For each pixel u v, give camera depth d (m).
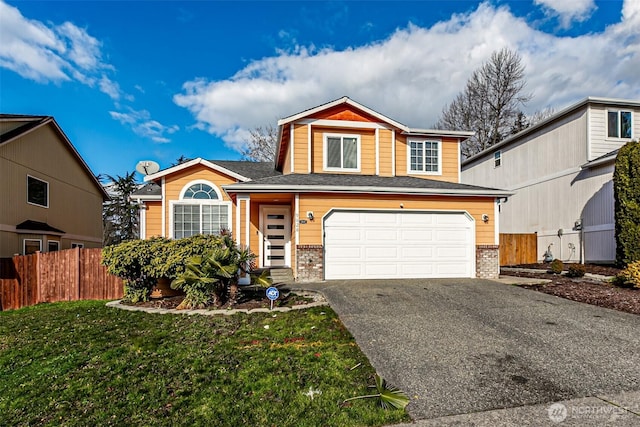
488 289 8.86
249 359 4.71
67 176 17.34
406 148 13.66
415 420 3.36
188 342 5.42
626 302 7.41
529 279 10.58
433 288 8.95
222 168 12.51
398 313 6.73
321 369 4.39
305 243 10.32
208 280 7.26
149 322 6.68
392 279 10.52
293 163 12.59
